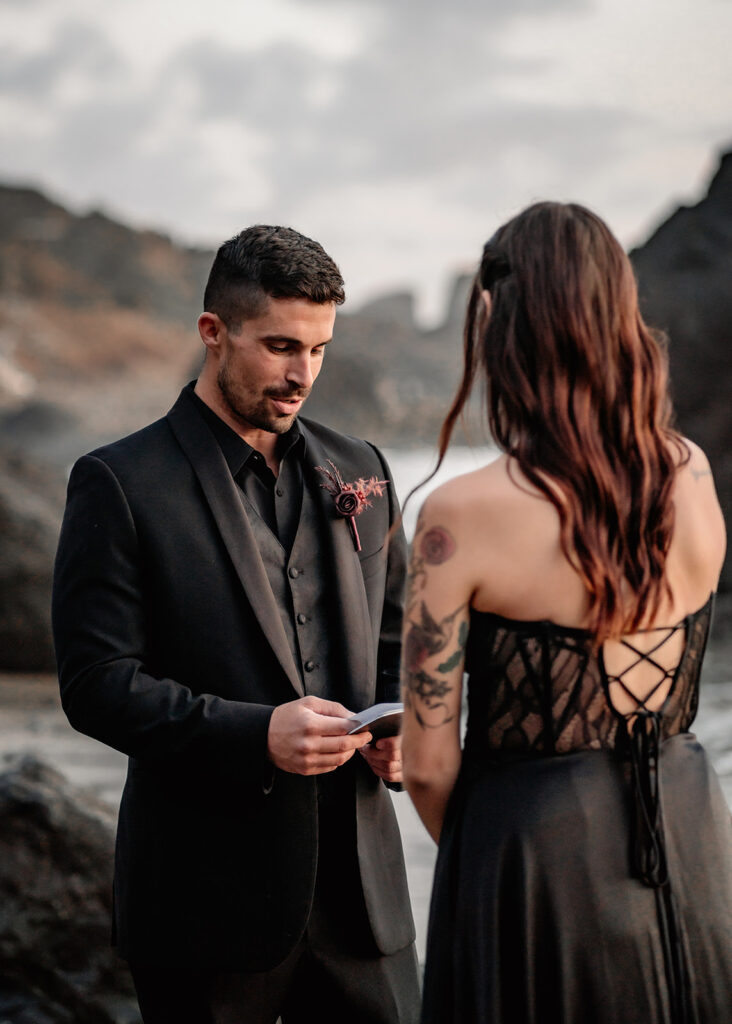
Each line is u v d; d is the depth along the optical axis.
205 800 2.19
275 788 2.18
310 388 2.24
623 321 1.65
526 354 1.65
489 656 1.64
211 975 2.18
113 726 2.10
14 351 164.25
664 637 1.67
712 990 1.63
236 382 2.22
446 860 1.70
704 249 11.09
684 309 10.66
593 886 1.59
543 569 1.61
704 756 1.73
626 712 1.64
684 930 1.62
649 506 1.62
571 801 1.60
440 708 1.67
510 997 1.60
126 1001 3.18
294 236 2.21
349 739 2.02
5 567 8.92
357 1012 2.27
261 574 2.23
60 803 3.37
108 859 3.33
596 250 1.66
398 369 111.44
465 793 1.69
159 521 2.19
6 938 3.16
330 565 2.35
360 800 2.32
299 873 2.16
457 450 49.00
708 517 1.73
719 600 9.70
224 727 2.07
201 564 2.20
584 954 1.59
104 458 2.23
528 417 1.65
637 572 1.61
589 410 1.63
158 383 172.12
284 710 2.07
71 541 2.20
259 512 2.32
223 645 2.19
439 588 1.64
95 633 2.15
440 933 1.70
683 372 10.64
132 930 2.21
